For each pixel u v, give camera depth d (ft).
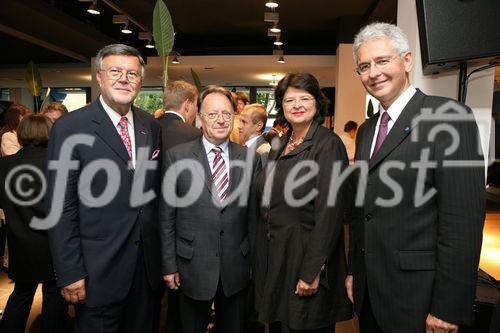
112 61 4.95
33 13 18.39
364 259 4.46
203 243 5.61
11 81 36.81
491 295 5.26
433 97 4.13
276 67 27.91
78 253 4.96
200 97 5.80
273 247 5.23
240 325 5.97
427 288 3.92
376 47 4.15
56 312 6.85
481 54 4.87
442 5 5.03
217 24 25.25
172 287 5.74
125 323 5.50
